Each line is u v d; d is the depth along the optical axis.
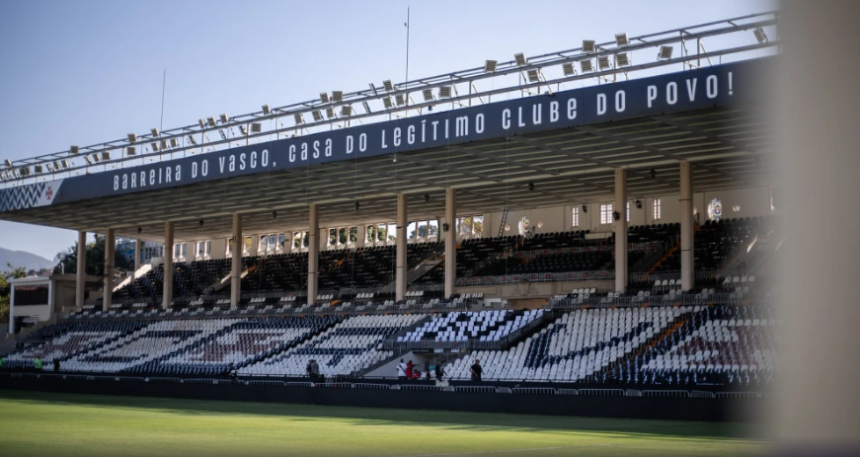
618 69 36.53
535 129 38.53
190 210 68.62
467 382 37.47
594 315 45.69
